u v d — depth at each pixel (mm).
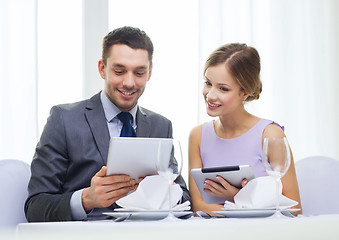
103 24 3146
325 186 2111
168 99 3223
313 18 3555
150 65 2111
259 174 2156
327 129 3539
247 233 707
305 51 3535
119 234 656
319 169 2143
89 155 1980
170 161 1318
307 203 2121
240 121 2230
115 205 1905
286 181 2006
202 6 3246
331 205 2088
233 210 1399
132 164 1480
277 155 1325
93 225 969
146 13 3230
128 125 2082
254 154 2180
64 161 1971
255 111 3367
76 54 3092
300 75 3523
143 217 1378
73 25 3096
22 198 1940
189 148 2342
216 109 2113
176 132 3213
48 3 3064
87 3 3123
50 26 3062
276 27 3480
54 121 2012
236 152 2205
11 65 2947
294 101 3482
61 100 3055
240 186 1570
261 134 2193
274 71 3469
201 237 685
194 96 3246
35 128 2943
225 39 3307
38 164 1938
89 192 1605
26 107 2947
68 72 3072
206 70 2135
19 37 2969
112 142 1417
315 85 3547
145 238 645
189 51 3266
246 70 2092
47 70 3043
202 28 3238
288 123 3467
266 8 3471
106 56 2049
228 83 2084
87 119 2029
